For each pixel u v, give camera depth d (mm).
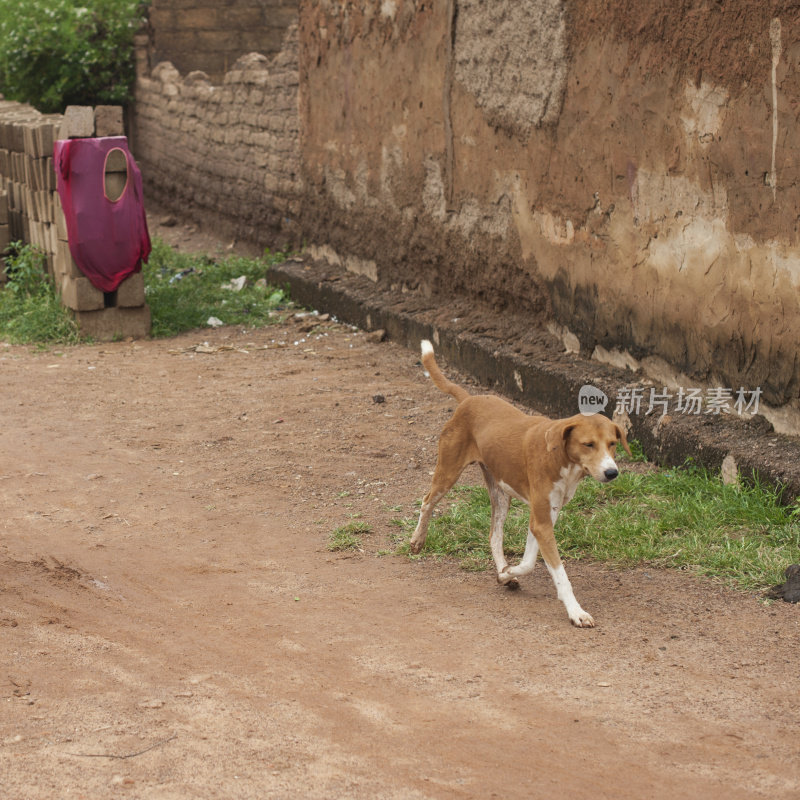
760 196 6996
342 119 13586
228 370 11148
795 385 6898
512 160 9961
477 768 3768
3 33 21578
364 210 13297
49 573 5879
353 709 4254
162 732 4020
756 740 3977
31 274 13742
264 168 16469
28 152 13664
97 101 22562
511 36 9664
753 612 5242
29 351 12125
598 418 5027
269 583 5859
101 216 12211
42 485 7691
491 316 10750
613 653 4809
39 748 3857
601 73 8500
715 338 7582
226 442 8703
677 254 7883
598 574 5879
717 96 7273
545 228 9570
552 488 5195
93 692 4383
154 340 12742
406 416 9289
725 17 7109
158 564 6176
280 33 22578
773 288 6984
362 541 6531
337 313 13234
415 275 12250
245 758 3822
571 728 4082
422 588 5738
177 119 20141
